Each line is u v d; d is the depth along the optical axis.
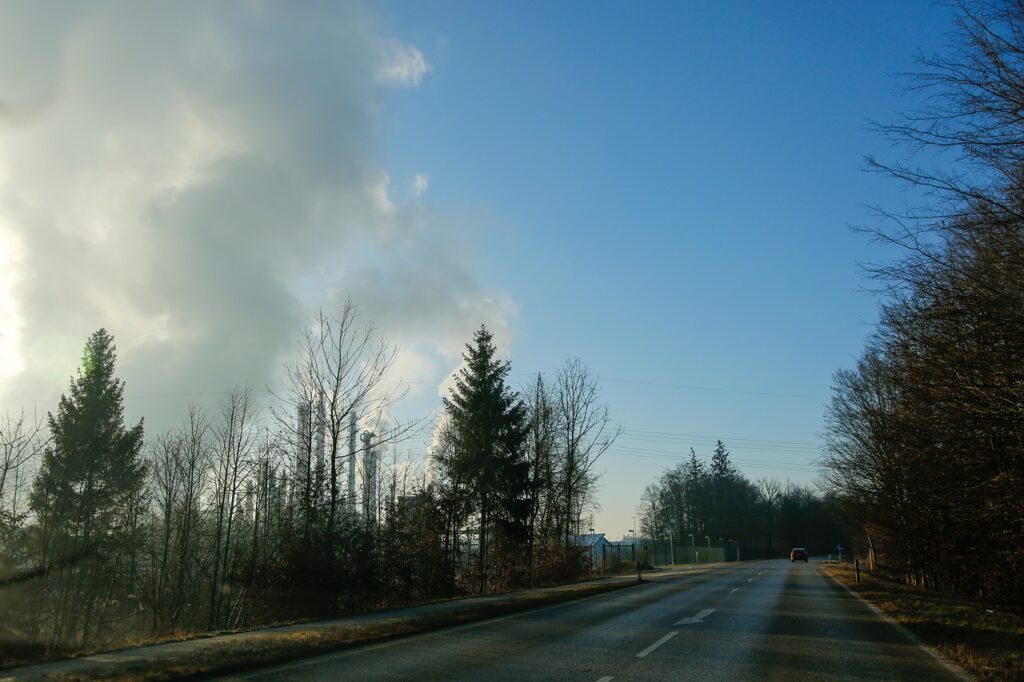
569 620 17.50
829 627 16.22
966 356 13.11
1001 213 10.79
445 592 28.61
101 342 40.84
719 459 121.06
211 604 30.23
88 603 30.88
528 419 43.66
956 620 17.55
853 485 40.22
